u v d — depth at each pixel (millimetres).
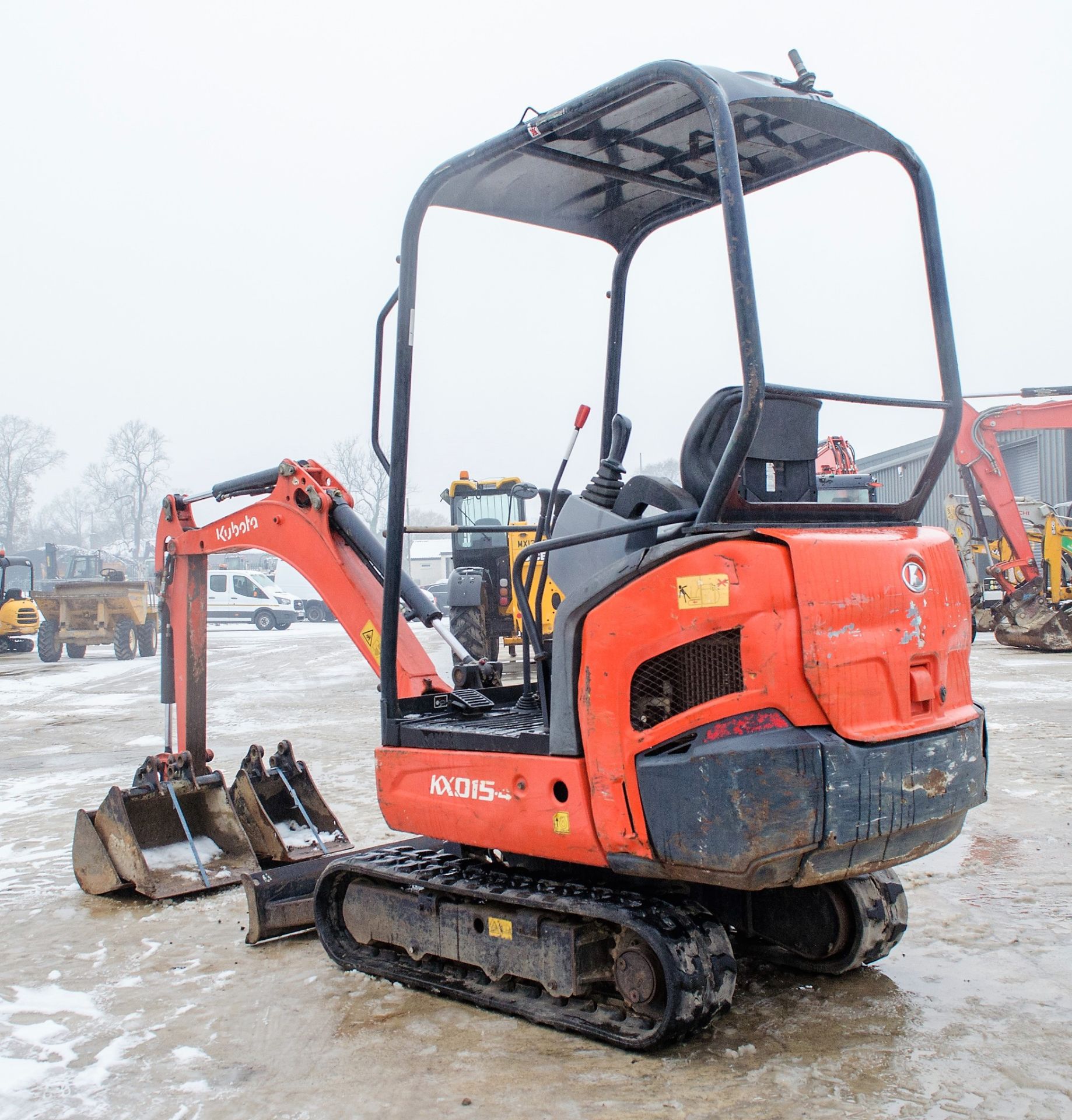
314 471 5375
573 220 4578
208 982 4254
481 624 13812
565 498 4156
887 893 3971
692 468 3402
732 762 3020
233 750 10039
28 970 4457
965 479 16734
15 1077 3436
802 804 2990
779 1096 3107
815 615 3053
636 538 3541
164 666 6023
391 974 4109
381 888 4238
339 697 14234
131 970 4426
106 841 5484
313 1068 3428
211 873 5508
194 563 6043
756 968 4188
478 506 15242
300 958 4504
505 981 3863
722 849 3031
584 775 3404
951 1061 3307
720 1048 3441
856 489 9930
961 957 4199
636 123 3678
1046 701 10867
